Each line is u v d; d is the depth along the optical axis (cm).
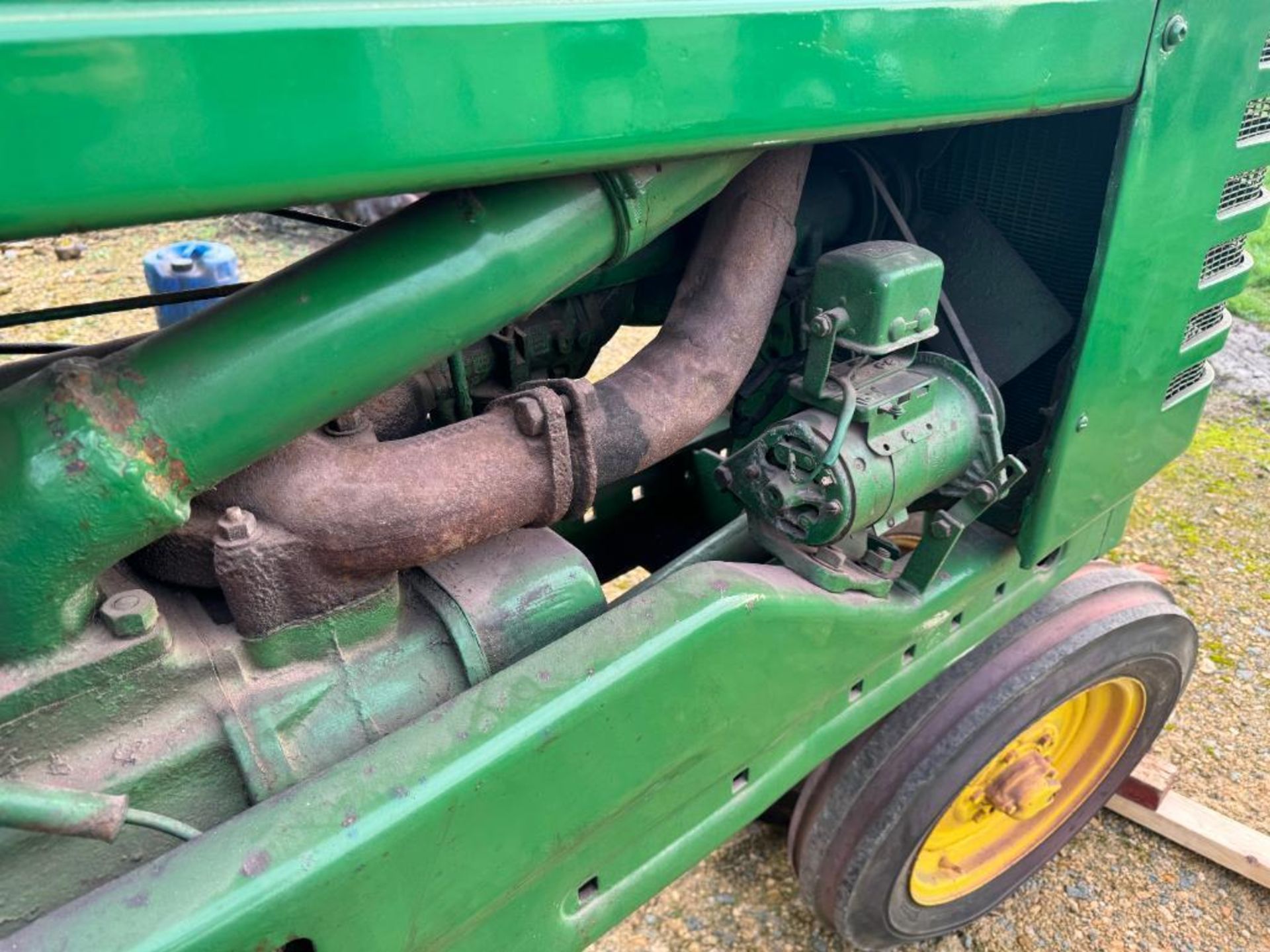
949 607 161
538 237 92
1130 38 128
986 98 116
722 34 90
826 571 136
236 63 66
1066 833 216
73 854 90
